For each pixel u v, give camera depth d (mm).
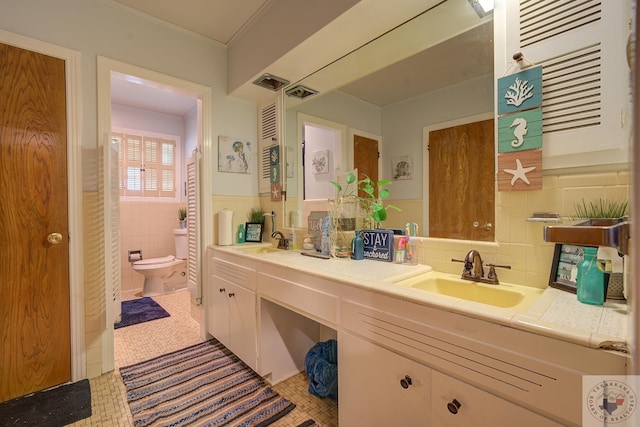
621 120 915
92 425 1458
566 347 685
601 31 950
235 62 2408
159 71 2182
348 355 1212
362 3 1415
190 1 1992
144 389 1745
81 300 1855
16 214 1671
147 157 3977
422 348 956
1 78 1628
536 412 734
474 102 1334
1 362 1633
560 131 1040
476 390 837
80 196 1856
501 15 1186
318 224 1998
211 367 1990
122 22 2031
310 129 2189
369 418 1138
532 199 1118
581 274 906
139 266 3393
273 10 1988
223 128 2508
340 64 1942
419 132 1551
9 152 1649
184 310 3066
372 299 1111
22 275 1688
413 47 1565
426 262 1468
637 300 390
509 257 1185
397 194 1656
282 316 1846
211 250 2355
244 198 2621
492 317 800
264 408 1575
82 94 1868
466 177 1366
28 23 1702
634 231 390
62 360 1797
